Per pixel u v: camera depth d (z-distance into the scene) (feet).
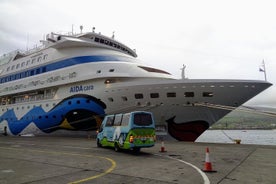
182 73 77.00
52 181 24.57
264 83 64.39
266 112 51.47
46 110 89.25
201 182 24.26
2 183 23.97
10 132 107.04
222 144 61.00
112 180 24.91
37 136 96.22
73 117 81.51
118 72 73.72
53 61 89.76
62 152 48.47
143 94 69.41
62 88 85.66
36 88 92.53
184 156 42.29
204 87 64.54
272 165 33.40
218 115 69.36
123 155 44.04
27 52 115.55
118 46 98.84
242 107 57.47
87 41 86.17
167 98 67.62
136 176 26.73
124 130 47.01
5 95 110.83
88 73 77.66
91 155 44.04
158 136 72.64
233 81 64.03
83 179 25.32
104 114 76.28
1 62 125.18
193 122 70.69
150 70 76.33
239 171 29.50
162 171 29.43
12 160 38.65
